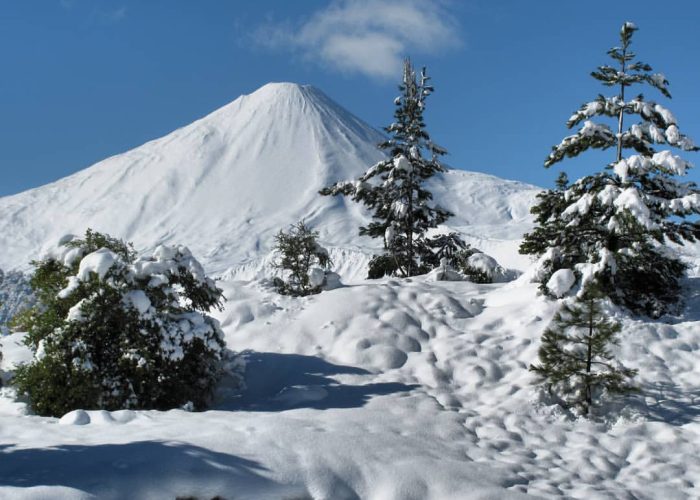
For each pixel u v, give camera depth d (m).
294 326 16.83
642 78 16.05
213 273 117.00
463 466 9.91
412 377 14.48
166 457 8.70
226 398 13.93
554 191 17.45
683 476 10.43
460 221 160.88
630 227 15.17
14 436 9.58
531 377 13.96
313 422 11.19
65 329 12.30
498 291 18.47
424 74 24.86
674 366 13.93
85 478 8.12
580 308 13.13
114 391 12.20
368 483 9.16
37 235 178.88
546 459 10.89
